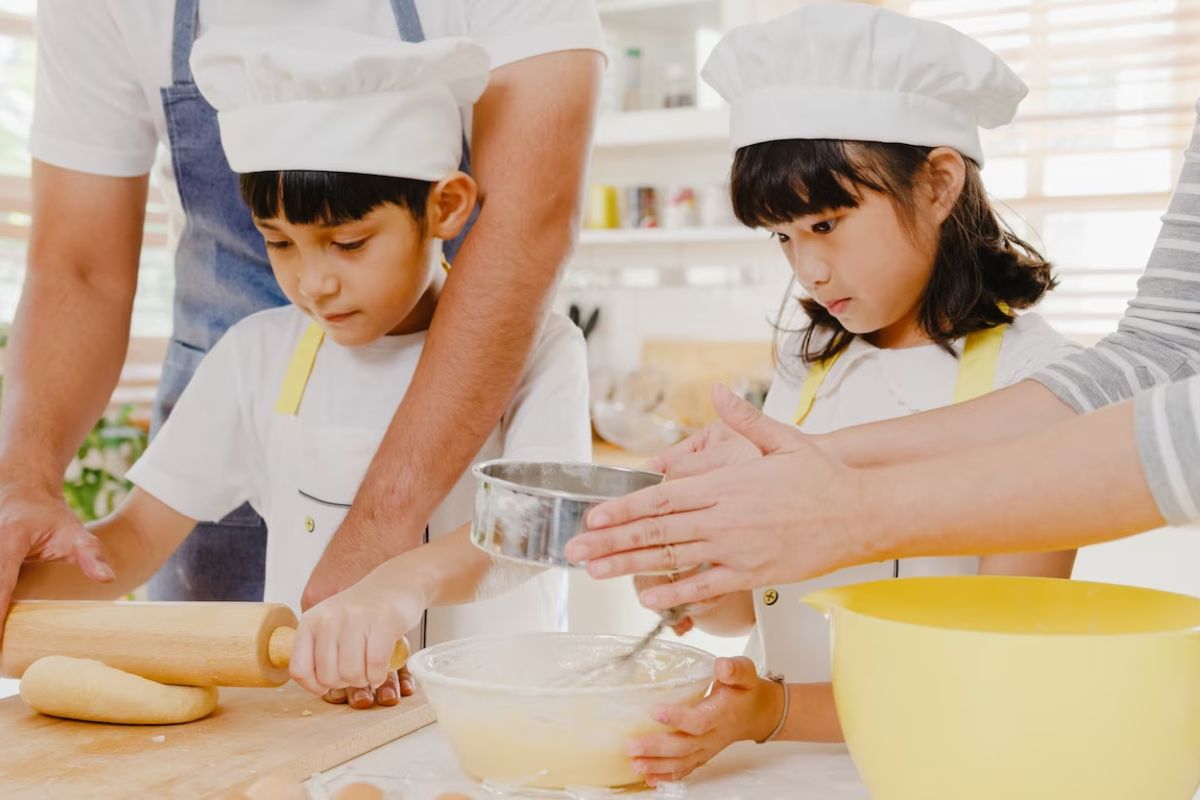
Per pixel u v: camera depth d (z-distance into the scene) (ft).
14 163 11.16
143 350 12.11
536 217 4.23
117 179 5.04
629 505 2.62
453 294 4.23
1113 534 2.42
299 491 4.71
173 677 3.47
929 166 3.96
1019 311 4.34
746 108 3.95
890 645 2.43
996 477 2.46
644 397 12.04
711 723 2.98
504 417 4.70
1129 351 3.29
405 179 3.97
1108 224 11.33
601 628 7.89
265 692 3.76
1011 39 11.13
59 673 3.39
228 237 5.20
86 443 10.37
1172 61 10.71
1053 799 2.32
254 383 4.90
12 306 11.18
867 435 3.49
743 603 4.50
